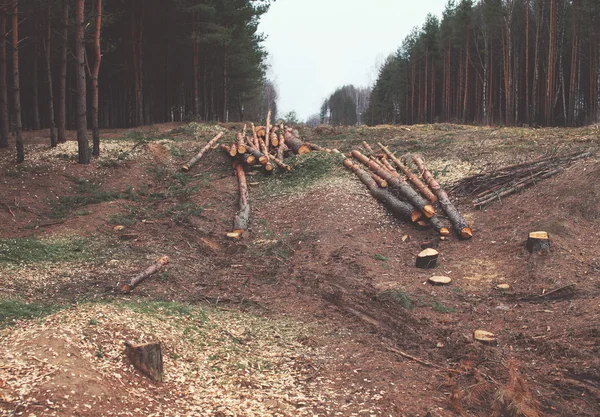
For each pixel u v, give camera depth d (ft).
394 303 28.81
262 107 223.51
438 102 186.60
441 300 29.30
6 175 53.36
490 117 135.33
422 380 20.38
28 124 129.80
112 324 20.13
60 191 52.60
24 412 13.74
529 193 41.11
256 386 19.17
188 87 138.21
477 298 29.32
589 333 22.94
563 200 37.96
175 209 48.60
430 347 23.85
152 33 109.50
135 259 36.11
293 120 85.46
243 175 55.16
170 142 67.77
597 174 39.34
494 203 41.78
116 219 44.88
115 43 110.42
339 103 382.22
